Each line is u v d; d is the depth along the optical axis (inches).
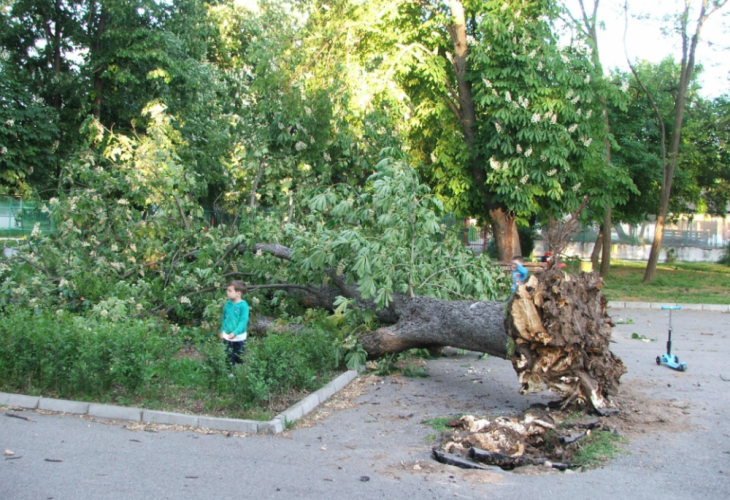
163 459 190.1
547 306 245.3
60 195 425.7
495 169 587.5
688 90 1022.4
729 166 1157.1
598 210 707.4
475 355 377.4
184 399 252.1
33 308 349.7
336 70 560.7
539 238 1339.8
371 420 239.8
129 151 521.3
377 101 567.8
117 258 414.3
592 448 208.5
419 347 319.0
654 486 176.9
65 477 172.2
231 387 247.9
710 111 1004.6
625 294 724.0
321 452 201.3
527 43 571.5
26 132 782.5
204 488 167.9
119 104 874.1
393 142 559.5
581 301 254.2
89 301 359.3
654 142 1047.6
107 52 821.9
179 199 446.9
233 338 283.4
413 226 347.3
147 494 162.4
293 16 622.5
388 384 300.0
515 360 254.7
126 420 231.6
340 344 316.5
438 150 644.1
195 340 336.8
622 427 233.3
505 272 501.0
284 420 227.6
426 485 174.4
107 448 198.5
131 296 371.6
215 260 417.7
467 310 296.4
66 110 869.2
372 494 166.7
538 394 283.6
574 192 620.1
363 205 370.9
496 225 666.2
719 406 263.7
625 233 1662.2
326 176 532.1
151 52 798.5
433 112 627.8
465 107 642.8
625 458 201.0
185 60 871.1
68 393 254.5
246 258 401.7
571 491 172.4
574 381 248.7
